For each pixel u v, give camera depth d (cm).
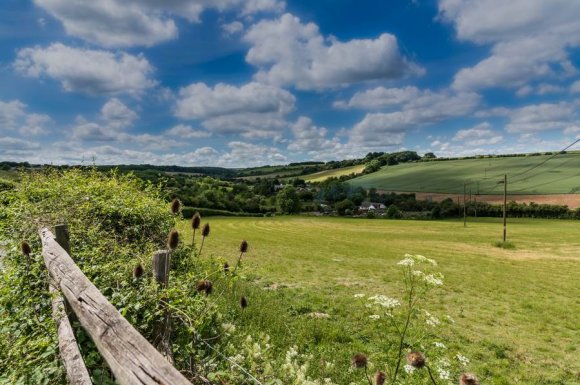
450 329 1330
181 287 441
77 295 284
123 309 335
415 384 565
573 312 1712
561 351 1205
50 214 753
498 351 1139
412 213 12825
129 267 475
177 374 172
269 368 442
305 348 877
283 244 4478
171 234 399
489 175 15875
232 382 372
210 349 429
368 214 12850
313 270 2470
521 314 1662
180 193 8200
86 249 595
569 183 12900
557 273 3031
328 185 16912
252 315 958
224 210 11169
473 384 250
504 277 2703
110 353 215
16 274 476
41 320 405
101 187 936
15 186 941
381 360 711
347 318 1241
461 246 5219
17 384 319
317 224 9319
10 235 728
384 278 2269
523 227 8738
